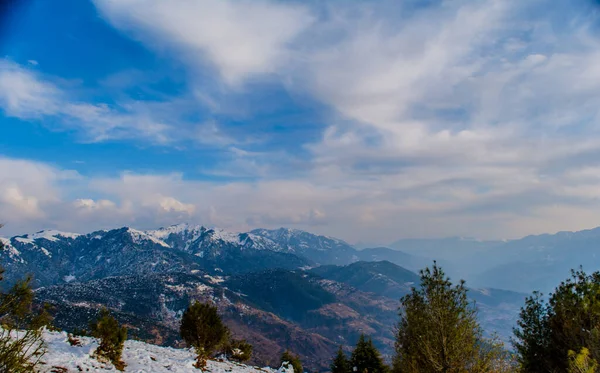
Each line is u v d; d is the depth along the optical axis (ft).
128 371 51.72
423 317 54.08
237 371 78.79
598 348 43.14
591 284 54.19
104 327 55.06
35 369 35.99
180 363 65.72
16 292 27.07
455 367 49.70
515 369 50.90
